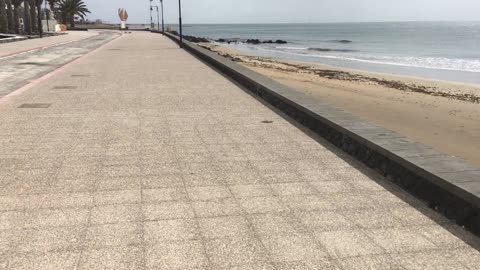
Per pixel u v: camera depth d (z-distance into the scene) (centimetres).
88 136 638
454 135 1090
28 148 576
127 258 314
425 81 2180
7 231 351
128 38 4772
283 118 764
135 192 430
